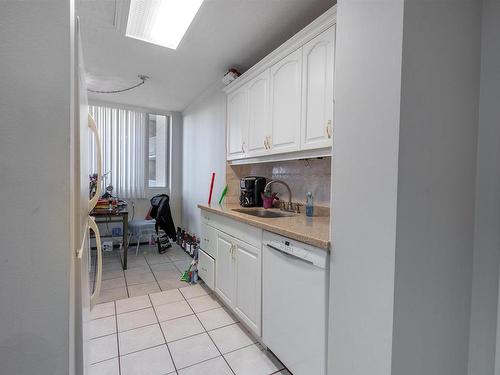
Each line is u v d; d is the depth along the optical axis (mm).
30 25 482
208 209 2453
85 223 1047
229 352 1684
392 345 895
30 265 495
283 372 1516
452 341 1112
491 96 1119
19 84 475
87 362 1062
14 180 478
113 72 2793
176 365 1566
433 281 1014
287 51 1846
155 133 4469
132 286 2678
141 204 4332
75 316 708
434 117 972
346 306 1066
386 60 907
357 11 1013
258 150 2213
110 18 1841
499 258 1104
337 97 1107
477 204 1164
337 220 1110
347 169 1062
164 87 3275
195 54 2373
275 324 1528
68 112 521
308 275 1284
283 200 2469
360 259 1007
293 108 1811
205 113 3488
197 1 1637
